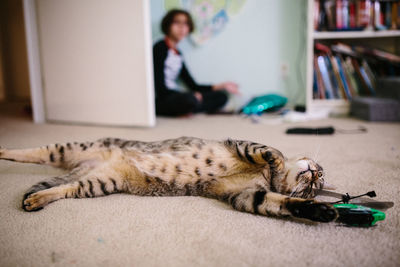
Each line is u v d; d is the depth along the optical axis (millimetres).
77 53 2885
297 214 1082
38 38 3061
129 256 952
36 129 2793
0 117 3463
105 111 2895
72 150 1517
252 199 1199
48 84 3086
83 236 1062
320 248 980
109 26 2699
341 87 3301
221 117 3361
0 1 4852
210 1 3484
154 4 3582
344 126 2797
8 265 916
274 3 3430
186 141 1411
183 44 3629
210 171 1317
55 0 2867
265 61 3553
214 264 907
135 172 1354
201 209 1242
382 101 2959
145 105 2738
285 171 1261
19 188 1459
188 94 3248
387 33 3082
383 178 1550
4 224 1137
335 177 1571
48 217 1183
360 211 1100
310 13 3053
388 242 1009
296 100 3566
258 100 3352
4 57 5008
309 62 3152
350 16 3146
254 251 964
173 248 987
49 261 934
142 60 2656
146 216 1188
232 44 3559
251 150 1261
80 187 1332
